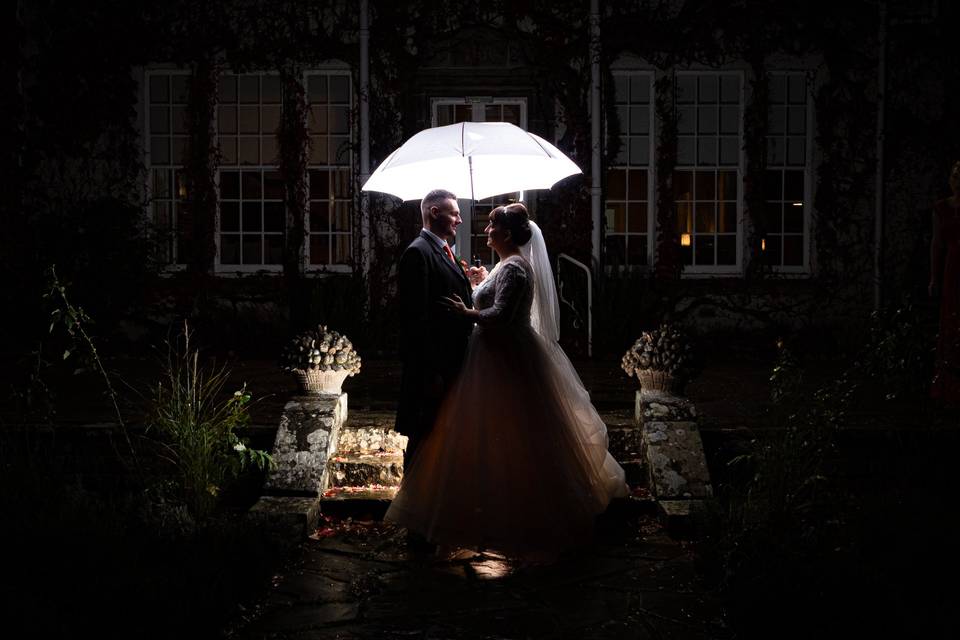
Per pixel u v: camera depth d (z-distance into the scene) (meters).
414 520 4.67
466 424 4.66
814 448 5.01
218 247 10.34
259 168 10.36
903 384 6.34
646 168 10.31
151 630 3.41
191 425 5.04
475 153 5.01
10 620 3.31
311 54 10.08
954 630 3.40
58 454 5.66
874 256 10.15
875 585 3.79
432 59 10.08
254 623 3.77
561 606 3.98
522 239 4.88
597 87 9.93
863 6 10.09
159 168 10.32
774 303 10.22
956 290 6.22
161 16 10.05
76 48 10.01
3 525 4.29
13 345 9.36
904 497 4.98
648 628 3.74
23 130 9.98
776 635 3.53
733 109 10.29
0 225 9.61
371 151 10.13
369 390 7.23
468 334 4.86
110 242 9.55
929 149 10.15
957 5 10.01
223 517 4.90
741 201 10.31
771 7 10.06
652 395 6.01
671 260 10.21
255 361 9.10
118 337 9.72
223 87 10.30
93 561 4.02
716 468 5.77
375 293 10.02
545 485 4.61
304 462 5.45
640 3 10.07
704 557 4.44
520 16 10.03
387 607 3.96
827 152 10.19
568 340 9.57
